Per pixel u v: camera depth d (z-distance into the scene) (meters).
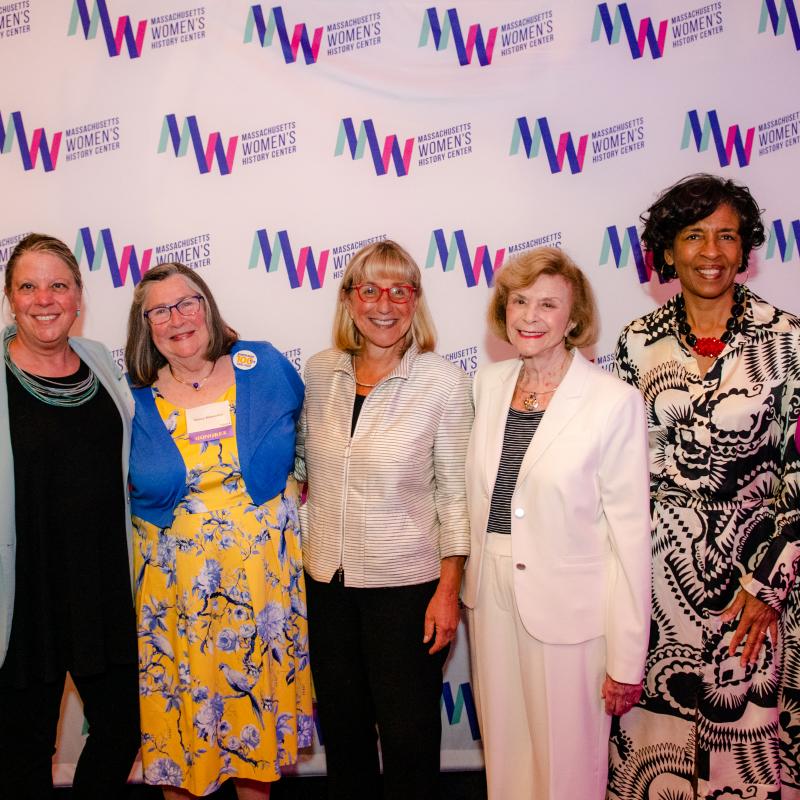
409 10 2.20
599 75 2.21
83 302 2.30
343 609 1.77
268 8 2.20
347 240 2.27
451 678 2.43
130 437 1.80
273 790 2.33
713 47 2.19
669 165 2.22
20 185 2.27
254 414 1.79
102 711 1.83
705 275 1.64
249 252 2.28
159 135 2.24
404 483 1.70
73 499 1.68
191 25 2.21
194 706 1.74
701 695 1.68
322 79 2.22
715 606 1.65
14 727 1.74
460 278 2.28
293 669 1.84
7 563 1.60
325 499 1.76
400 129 2.23
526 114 2.22
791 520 1.60
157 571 1.78
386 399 1.73
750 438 1.62
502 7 2.19
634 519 1.54
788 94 2.20
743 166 2.22
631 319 2.28
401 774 1.73
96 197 2.27
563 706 1.58
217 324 1.80
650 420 1.74
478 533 1.66
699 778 1.70
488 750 1.70
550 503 1.55
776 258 2.25
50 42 2.22
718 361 1.65
